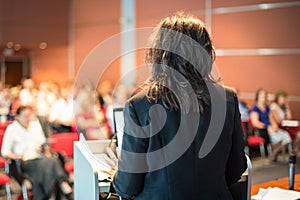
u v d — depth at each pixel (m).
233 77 8.74
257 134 7.14
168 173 1.50
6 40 11.35
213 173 1.55
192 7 9.42
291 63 7.85
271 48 8.12
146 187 1.52
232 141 1.64
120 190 1.55
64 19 12.34
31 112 5.00
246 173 2.01
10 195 4.77
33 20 11.78
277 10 7.99
